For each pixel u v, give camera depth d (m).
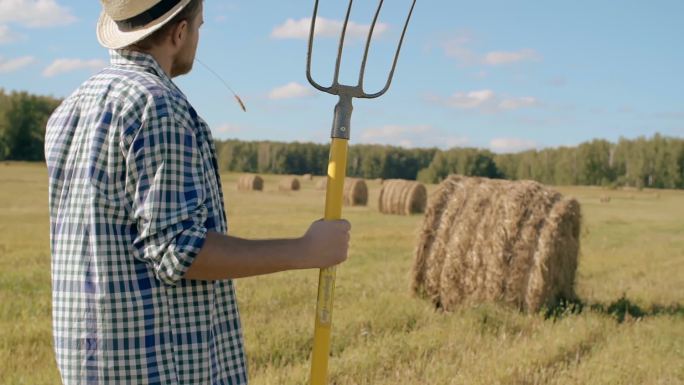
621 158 70.94
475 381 4.62
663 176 68.56
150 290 1.75
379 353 5.16
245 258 1.75
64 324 1.78
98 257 1.74
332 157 2.15
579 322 6.77
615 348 5.80
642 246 15.62
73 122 1.83
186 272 1.70
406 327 6.28
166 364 1.76
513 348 5.61
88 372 1.75
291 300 7.24
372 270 9.91
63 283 1.79
